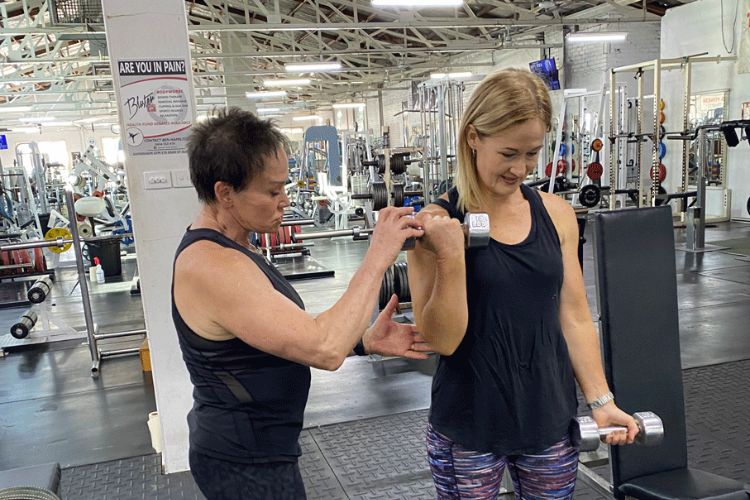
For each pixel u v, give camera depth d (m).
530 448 1.17
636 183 8.48
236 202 1.03
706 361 3.57
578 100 10.08
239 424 1.05
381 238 1.04
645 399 1.73
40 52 13.24
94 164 9.07
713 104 8.52
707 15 8.49
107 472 2.67
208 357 1.03
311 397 3.40
